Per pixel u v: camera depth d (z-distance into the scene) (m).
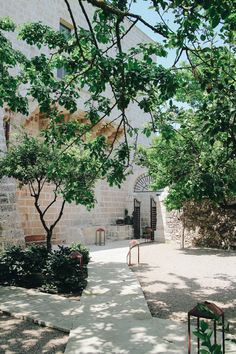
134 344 5.30
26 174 10.31
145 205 24.48
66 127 7.74
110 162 7.07
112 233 21.64
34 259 9.72
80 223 20.70
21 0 16.44
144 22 5.05
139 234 23.64
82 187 7.64
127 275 10.55
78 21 20.03
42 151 10.19
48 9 18.00
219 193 5.98
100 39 5.95
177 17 4.98
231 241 16.97
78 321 6.41
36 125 17.59
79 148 11.04
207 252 16.05
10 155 10.41
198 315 3.81
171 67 5.29
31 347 5.45
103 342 5.39
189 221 18.42
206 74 5.23
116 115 22.58
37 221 17.58
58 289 8.78
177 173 7.95
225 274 11.16
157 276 10.85
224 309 7.38
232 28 4.83
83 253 11.95
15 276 9.57
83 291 8.62
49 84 7.39
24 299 7.99
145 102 5.88
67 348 5.17
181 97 10.63
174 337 5.60
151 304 7.80
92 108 7.30
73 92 6.83
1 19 8.43
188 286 9.54
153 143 14.67
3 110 14.89
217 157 7.37
